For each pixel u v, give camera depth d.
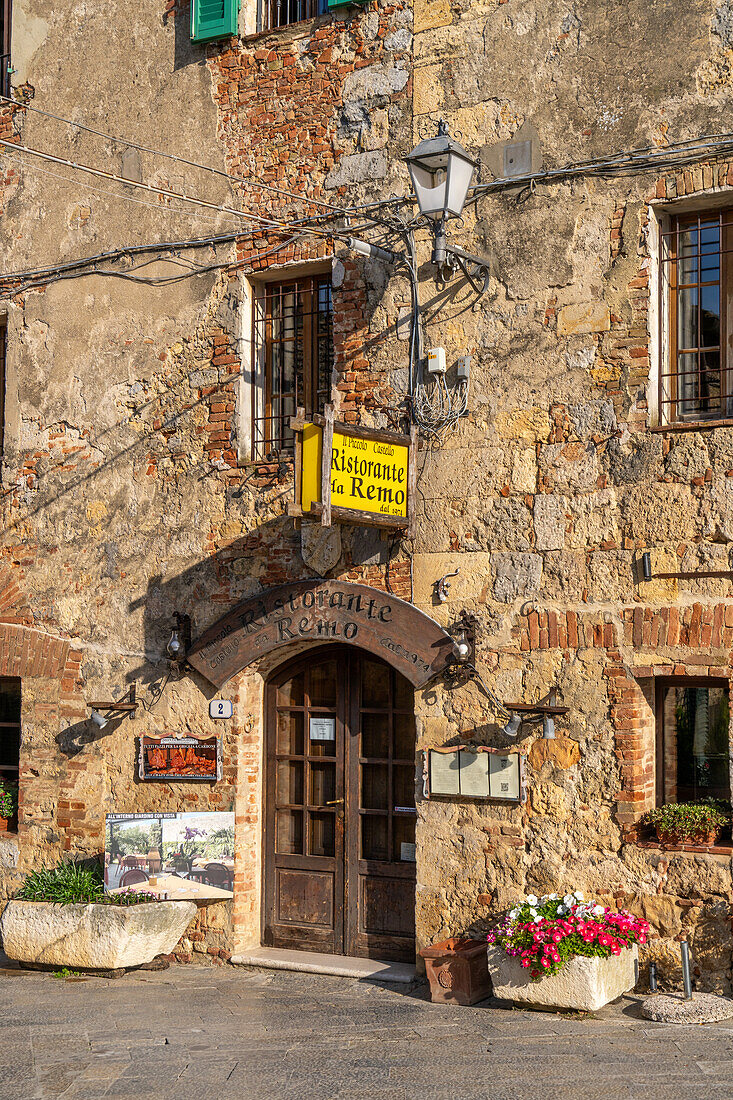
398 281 9.02
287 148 9.62
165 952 9.16
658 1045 6.80
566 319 8.30
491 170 8.62
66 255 10.77
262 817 9.73
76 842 10.25
